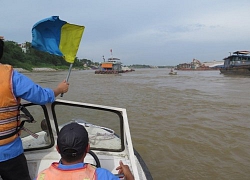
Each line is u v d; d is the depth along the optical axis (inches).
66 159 62.4
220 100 524.7
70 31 110.6
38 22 106.0
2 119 80.5
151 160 226.2
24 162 91.0
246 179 193.6
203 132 296.5
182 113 396.5
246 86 836.0
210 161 222.8
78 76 1829.5
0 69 79.1
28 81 81.9
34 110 110.8
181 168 211.3
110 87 875.4
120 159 114.7
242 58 1648.6
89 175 60.4
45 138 116.0
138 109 433.1
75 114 113.3
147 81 1202.6
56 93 94.1
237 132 295.6
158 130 304.8
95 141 118.3
